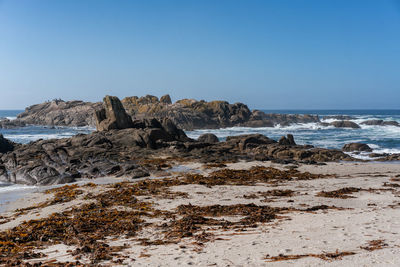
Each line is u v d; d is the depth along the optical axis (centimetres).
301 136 6197
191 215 1322
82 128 9275
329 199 1631
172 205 1547
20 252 946
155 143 3828
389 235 892
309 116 10556
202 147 3850
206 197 1717
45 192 2084
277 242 880
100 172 2614
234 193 1820
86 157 3045
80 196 1850
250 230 1062
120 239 1039
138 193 1831
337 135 6278
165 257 802
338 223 1080
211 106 9325
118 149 3553
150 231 1126
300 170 2742
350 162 3325
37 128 9262
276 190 1856
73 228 1185
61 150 3244
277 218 1234
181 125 8375
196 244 917
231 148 3997
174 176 2505
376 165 2977
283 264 696
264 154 3606
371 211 1296
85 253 885
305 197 1688
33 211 1584
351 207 1430
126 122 4475
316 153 3566
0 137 3881
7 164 2897
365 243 823
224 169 2697
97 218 1323
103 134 3925
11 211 1648
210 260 754
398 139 5353
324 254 748
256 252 795
